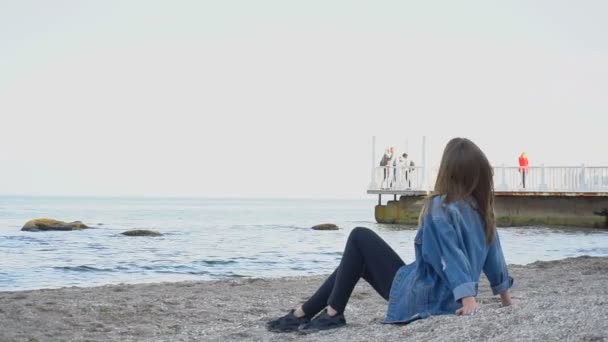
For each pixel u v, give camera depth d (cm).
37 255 1953
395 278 471
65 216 6544
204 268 1589
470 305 430
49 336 597
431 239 440
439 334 410
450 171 443
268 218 6138
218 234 3178
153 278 1383
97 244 2428
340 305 496
